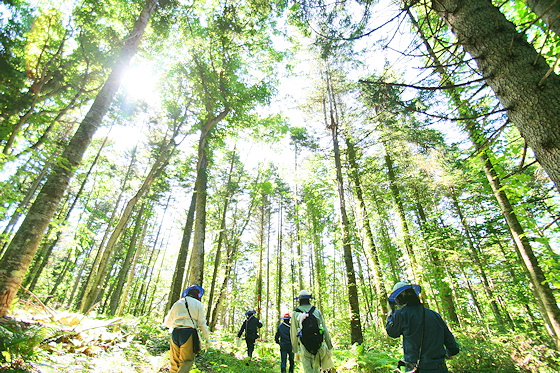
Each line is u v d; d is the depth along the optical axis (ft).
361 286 55.42
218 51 42.29
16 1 22.26
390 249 46.37
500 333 27.66
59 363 12.41
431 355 8.20
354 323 29.48
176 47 40.09
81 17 30.09
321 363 13.26
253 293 105.81
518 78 6.95
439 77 13.30
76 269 102.68
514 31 7.50
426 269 37.50
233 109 45.70
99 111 21.13
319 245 72.02
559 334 16.12
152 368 16.49
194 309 14.12
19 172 16.53
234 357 29.32
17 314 15.97
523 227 18.70
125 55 24.06
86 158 64.90
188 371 13.10
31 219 16.42
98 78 36.06
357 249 44.70
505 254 38.40
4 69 19.61
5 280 14.69
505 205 18.61
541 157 6.65
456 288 39.19
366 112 38.22
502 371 19.34
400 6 11.74
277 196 89.45
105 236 56.85
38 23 25.89
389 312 9.96
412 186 44.68
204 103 42.86
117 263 86.33
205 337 13.93
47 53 29.30
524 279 33.40
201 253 40.32
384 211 50.24
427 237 40.22
